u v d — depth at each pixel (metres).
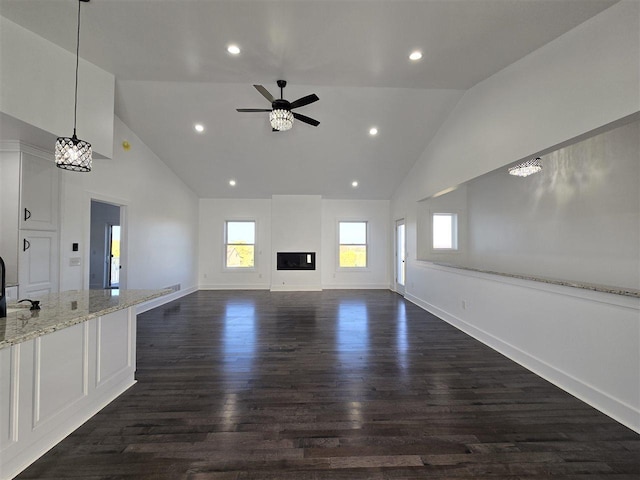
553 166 4.49
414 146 5.83
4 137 3.00
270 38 2.72
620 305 2.21
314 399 2.51
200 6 2.31
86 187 4.29
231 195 8.21
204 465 1.77
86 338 2.22
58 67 2.91
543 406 2.40
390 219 8.33
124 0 2.25
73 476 1.68
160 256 6.32
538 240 4.75
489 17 2.38
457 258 6.52
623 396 2.19
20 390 1.72
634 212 3.46
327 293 7.72
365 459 1.83
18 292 3.17
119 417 2.24
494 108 3.48
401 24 2.49
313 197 8.19
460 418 2.24
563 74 2.54
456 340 4.02
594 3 2.14
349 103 4.74
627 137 3.53
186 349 3.69
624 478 1.68
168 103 4.70
